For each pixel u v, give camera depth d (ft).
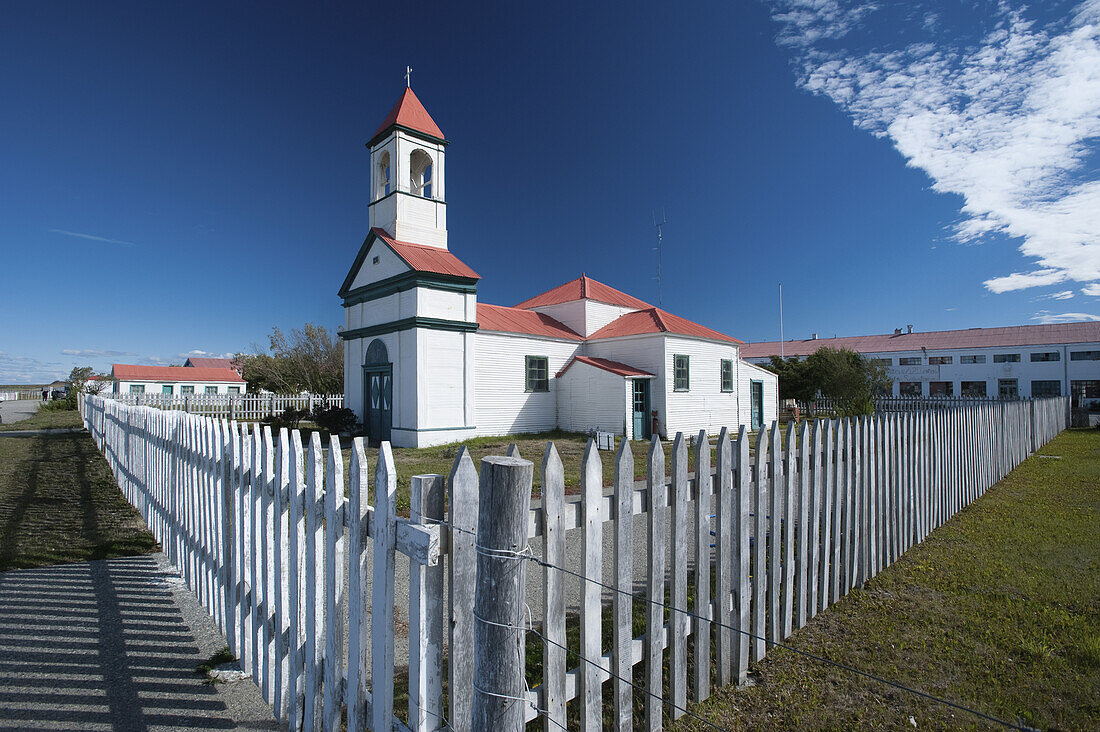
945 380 161.99
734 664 11.27
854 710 10.45
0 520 24.09
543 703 7.55
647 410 68.74
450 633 6.82
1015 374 150.20
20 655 12.12
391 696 7.34
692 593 16.40
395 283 60.75
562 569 7.73
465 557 6.83
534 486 32.60
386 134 65.36
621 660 8.74
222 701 10.48
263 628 10.44
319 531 8.86
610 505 8.76
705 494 10.68
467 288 61.67
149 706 10.25
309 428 69.72
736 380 80.59
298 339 130.93
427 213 65.87
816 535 13.92
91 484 32.89
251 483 10.94
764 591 12.32
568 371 72.13
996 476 32.45
